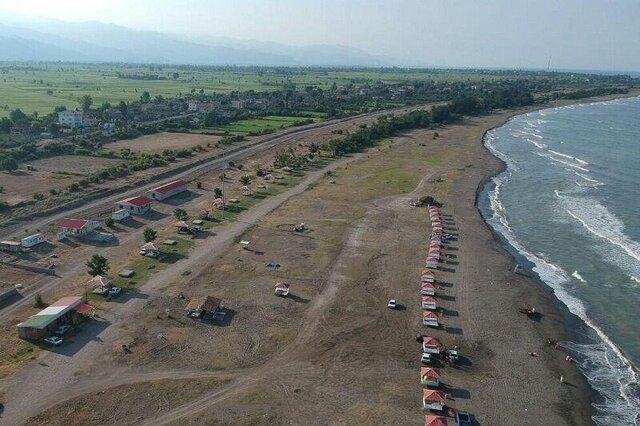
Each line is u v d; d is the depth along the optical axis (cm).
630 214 12212
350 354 6369
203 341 6544
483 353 6544
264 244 9838
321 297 7800
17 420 5072
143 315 7100
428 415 5238
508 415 5459
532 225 11475
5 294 7381
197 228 10450
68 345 6350
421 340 6706
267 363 6141
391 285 8262
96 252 9200
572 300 8112
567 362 6481
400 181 14612
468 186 14312
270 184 14200
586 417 5531
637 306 7981
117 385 5647
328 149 18525
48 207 11306
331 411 5362
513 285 8469
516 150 19650
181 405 5375
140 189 13212
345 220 11306
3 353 6128
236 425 5119
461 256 9550
